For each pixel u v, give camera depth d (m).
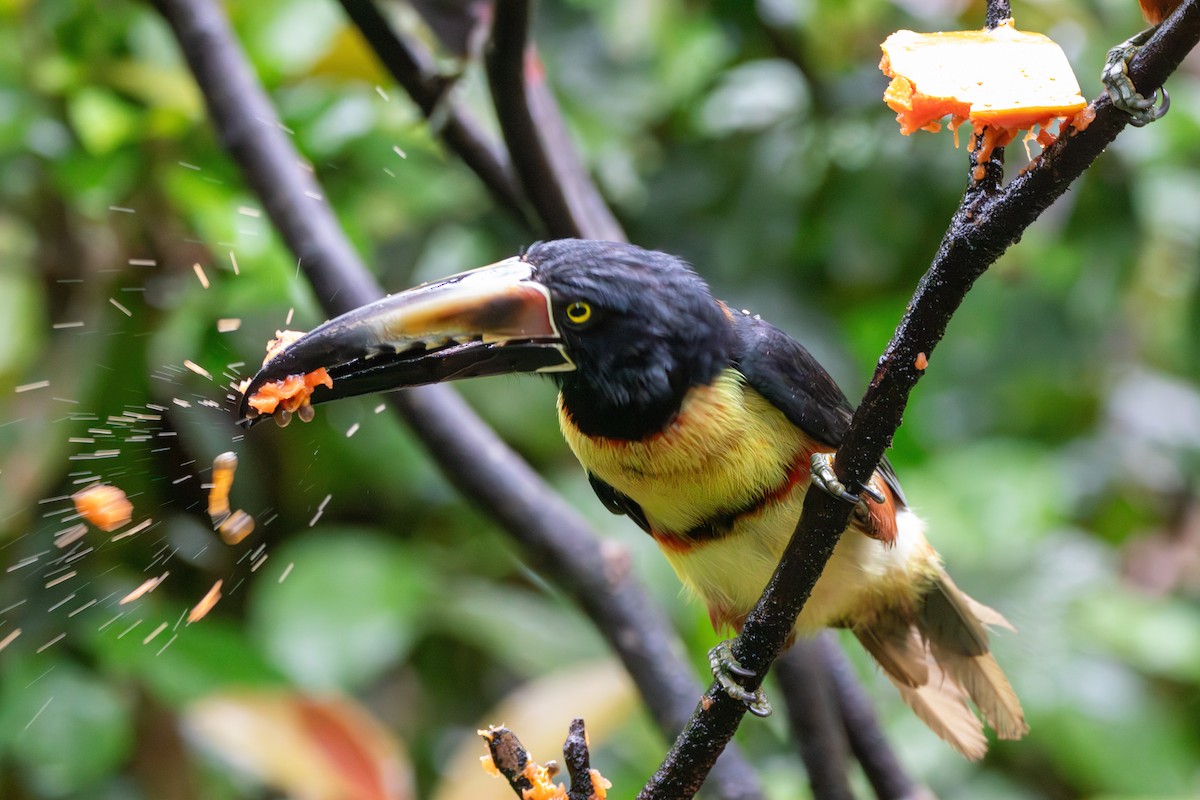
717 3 10.52
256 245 8.81
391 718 10.53
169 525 8.93
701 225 10.59
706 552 6.20
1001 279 10.99
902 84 4.50
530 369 5.72
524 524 7.38
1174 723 10.45
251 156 7.47
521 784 4.60
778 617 4.93
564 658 9.98
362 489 10.15
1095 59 9.88
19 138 8.91
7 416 8.70
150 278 9.10
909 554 6.56
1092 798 10.18
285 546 9.77
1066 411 11.48
